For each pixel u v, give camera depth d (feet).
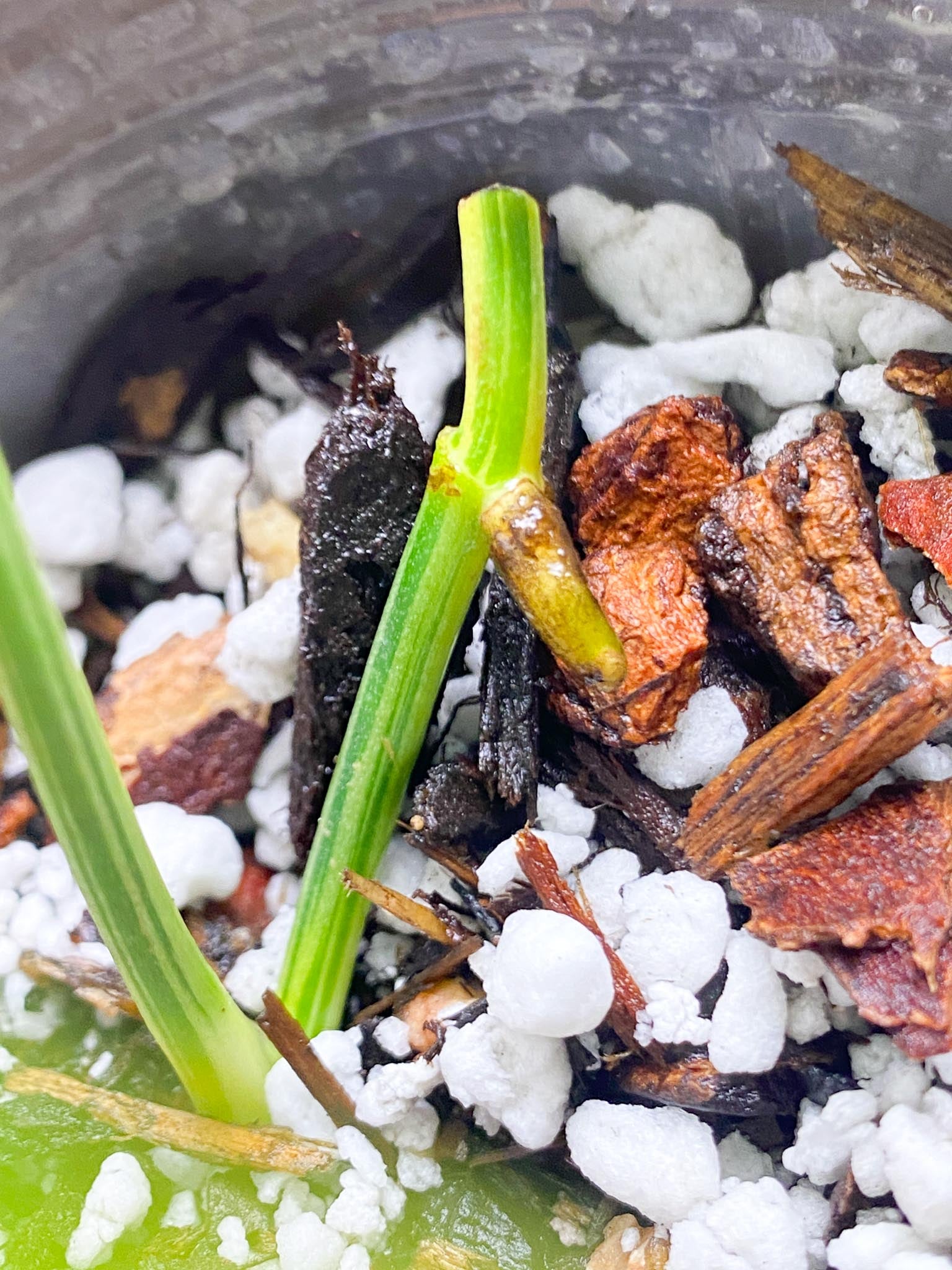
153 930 0.25
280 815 0.32
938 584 0.30
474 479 0.26
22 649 0.22
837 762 0.27
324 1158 0.29
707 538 0.29
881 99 0.28
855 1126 0.27
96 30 0.27
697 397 0.31
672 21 0.28
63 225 0.29
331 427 0.29
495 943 0.29
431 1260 0.28
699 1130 0.27
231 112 0.29
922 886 0.26
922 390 0.30
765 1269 0.26
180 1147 0.29
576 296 0.33
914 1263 0.25
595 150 0.31
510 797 0.29
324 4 0.28
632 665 0.29
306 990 0.29
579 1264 0.28
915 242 0.29
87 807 0.24
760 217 0.31
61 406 0.32
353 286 0.33
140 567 0.33
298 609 0.31
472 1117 0.30
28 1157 0.29
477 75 0.29
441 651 0.28
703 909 0.28
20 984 0.31
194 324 0.32
